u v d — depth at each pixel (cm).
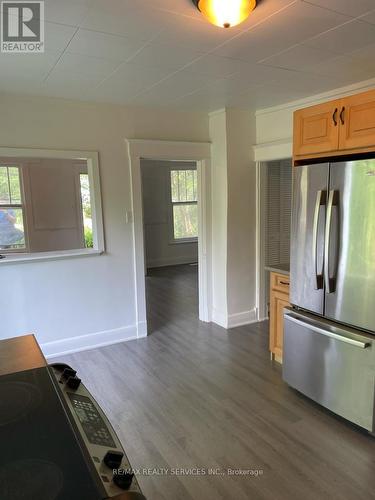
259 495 191
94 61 250
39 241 645
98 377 322
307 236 273
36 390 119
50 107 340
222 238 427
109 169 375
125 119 377
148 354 369
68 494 74
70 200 665
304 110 277
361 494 190
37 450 89
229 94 341
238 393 292
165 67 266
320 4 181
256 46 232
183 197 848
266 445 229
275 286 335
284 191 454
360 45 234
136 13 186
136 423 254
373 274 228
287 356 291
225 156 407
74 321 376
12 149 326
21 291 347
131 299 405
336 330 249
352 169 234
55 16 187
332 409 255
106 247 384
